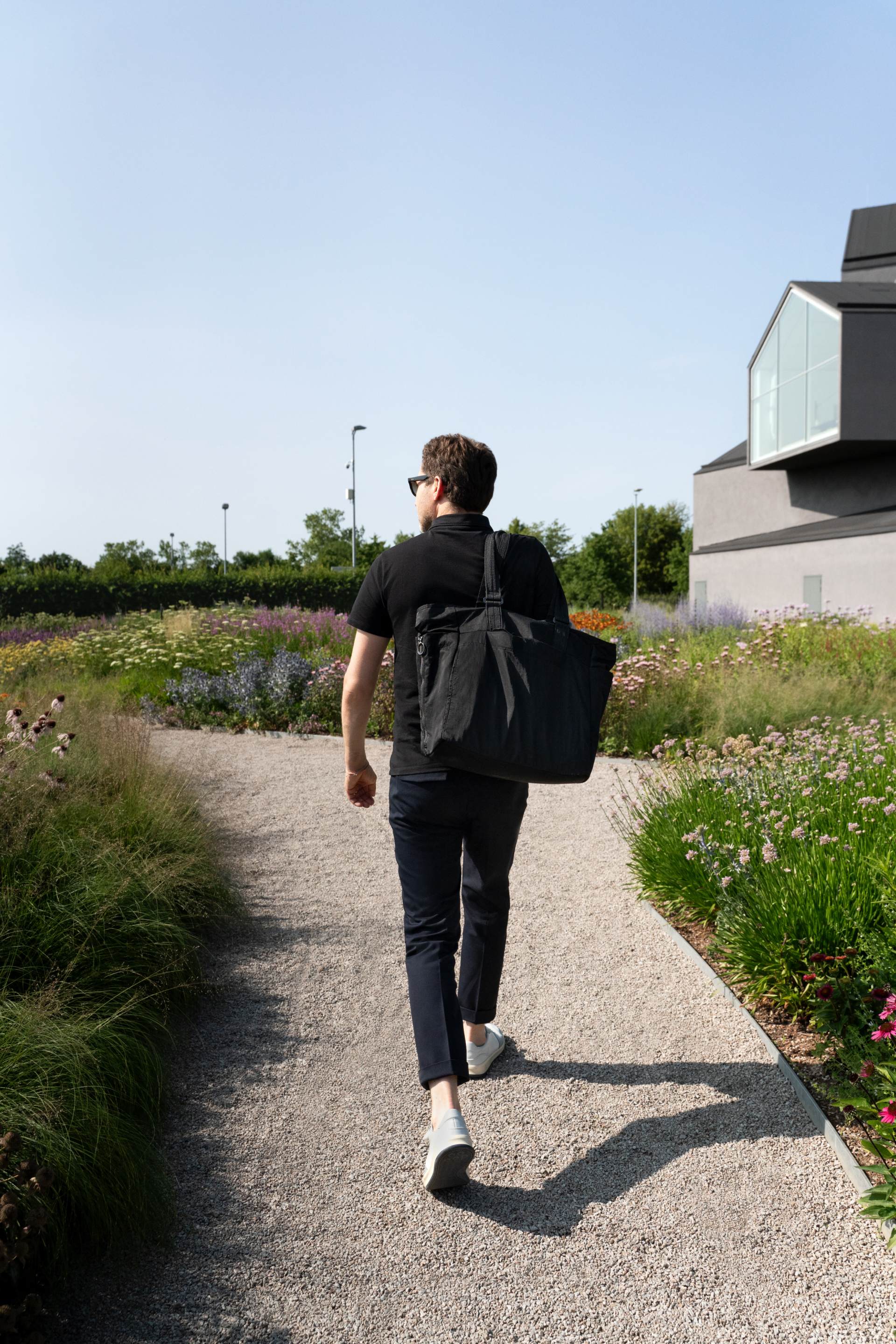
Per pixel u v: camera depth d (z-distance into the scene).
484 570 2.35
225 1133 2.54
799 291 22.14
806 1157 2.37
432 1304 1.90
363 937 4.03
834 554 20.19
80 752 4.64
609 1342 1.79
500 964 2.73
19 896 3.04
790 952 3.11
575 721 2.22
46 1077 2.19
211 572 30.23
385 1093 2.76
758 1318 1.84
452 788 2.30
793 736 5.73
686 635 14.33
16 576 26.77
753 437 25.50
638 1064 2.90
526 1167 2.37
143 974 3.05
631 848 4.75
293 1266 2.01
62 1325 1.84
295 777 7.41
